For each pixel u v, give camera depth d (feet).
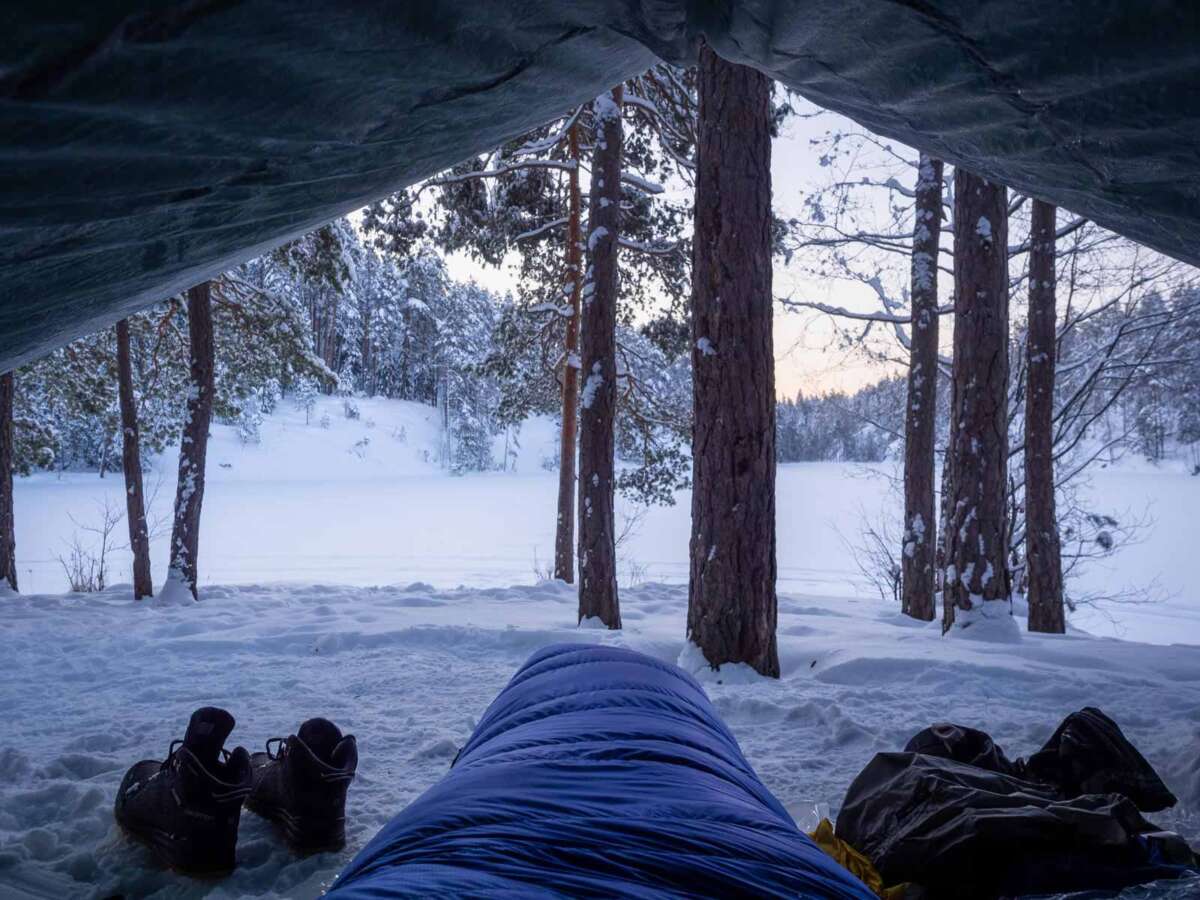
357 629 25.00
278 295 46.91
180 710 16.17
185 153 3.50
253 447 226.17
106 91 2.65
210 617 29.89
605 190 32.12
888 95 4.87
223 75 2.97
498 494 172.35
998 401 28.91
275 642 23.11
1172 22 3.07
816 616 36.04
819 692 17.71
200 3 2.42
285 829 9.38
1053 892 6.97
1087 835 7.25
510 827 2.64
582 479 30.91
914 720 15.11
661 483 51.57
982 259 29.55
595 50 4.72
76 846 9.40
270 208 4.85
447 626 24.07
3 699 17.39
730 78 20.65
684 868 2.47
